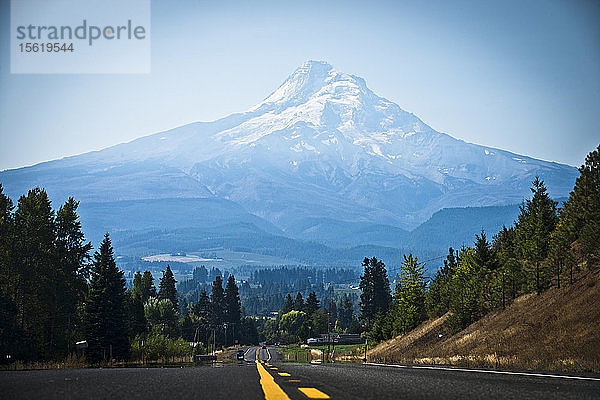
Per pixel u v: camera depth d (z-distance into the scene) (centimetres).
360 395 943
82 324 9638
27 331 8531
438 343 8131
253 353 18975
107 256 9462
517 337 4791
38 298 8925
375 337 13338
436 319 10488
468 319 7806
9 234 8862
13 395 910
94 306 9194
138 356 9644
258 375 1495
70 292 9594
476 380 1336
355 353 11906
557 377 1531
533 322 4931
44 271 8969
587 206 5725
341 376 1480
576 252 5900
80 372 1773
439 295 11012
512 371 1997
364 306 19300
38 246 9031
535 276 6141
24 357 7919
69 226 9844
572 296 4919
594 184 5784
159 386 1099
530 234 7231
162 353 10069
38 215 9381
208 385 1129
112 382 1200
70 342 9300
